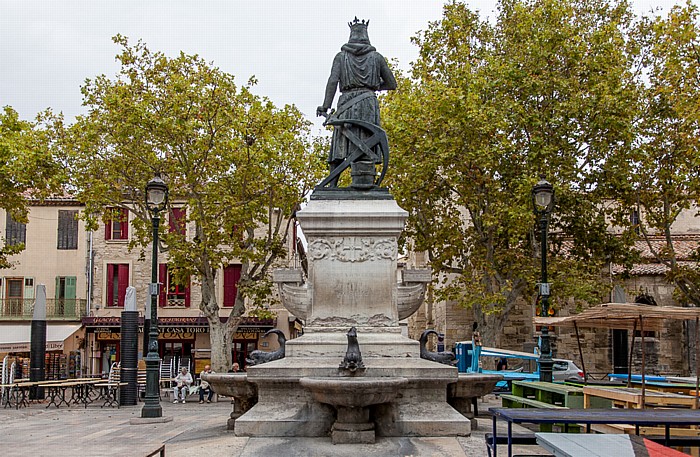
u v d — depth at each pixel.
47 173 29.89
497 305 29.75
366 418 9.94
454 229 30.09
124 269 42.62
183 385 26.92
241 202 29.41
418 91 29.58
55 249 43.03
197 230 30.36
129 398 24.66
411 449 9.27
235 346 42.16
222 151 28.53
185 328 41.28
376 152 12.69
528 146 29.50
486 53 30.80
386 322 11.66
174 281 30.61
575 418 7.18
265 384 10.60
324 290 11.73
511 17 31.89
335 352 11.20
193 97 28.25
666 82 28.73
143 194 30.12
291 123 29.55
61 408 23.42
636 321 12.79
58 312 42.00
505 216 28.12
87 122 29.45
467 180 29.39
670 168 29.19
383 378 10.04
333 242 11.84
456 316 37.94
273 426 10.30
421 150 28.31
